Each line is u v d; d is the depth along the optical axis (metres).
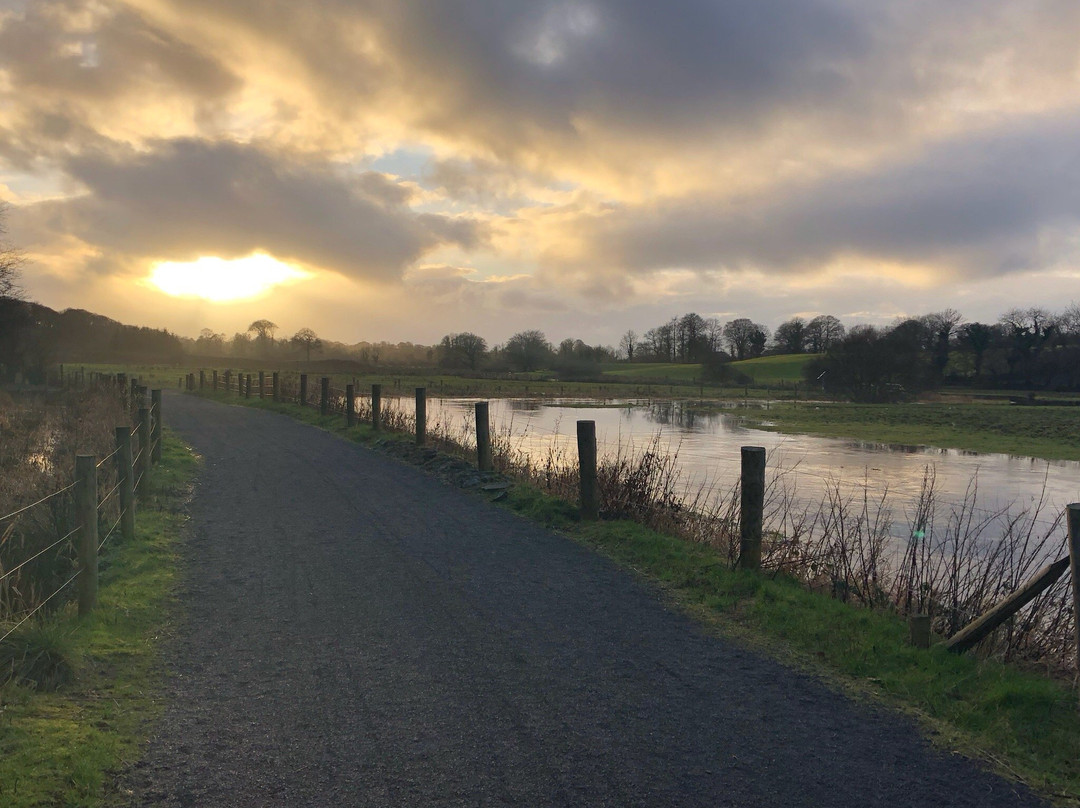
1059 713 4.59
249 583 7.10
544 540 8.88
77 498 5.99
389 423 20.97
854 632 5.85
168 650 5.41
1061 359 91.88
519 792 3.59
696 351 145.75
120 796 3.50
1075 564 4.79
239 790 3.57
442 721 4.33
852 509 14.87
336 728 4.23
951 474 21.38
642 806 3.49
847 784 3.75
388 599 6.64
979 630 5.43
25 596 6.07
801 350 144.50
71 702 4.45
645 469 10.78
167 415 26.56
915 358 69.56
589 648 5.55
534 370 113.69
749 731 4.29
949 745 4.20
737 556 7.78
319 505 10.89
